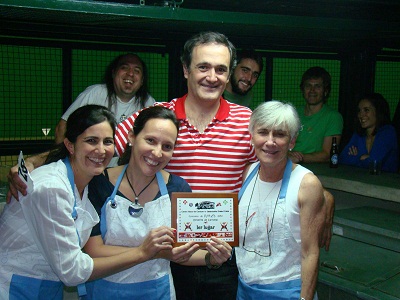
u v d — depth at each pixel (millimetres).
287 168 1973
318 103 4195
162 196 1926
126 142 2201
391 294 2133
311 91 4160
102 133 1769
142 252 1797
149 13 2367
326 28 2812
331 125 4168
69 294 2799
